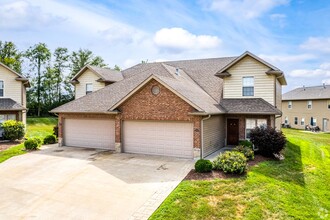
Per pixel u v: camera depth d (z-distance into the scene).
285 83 22.64
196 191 9.93
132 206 8.84
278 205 9.27
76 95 25.19
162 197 9.51
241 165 11.74
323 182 12.81
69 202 9.21
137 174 12.23
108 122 18.45
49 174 12.41
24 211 8.56
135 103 16.44
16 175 12.33
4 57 48.72
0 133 23.84
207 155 15.92
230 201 9.26
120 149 17.11
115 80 24.19
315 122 45.47
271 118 18.14
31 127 36.59
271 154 15.57
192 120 14.81
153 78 15.45
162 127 16.05
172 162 14.37
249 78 19.20
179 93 14.70
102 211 8.52
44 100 53.16
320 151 21.64
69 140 20.05
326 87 46.06
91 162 14.57
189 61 26.91
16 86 26.00
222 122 19.30
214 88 21.34
